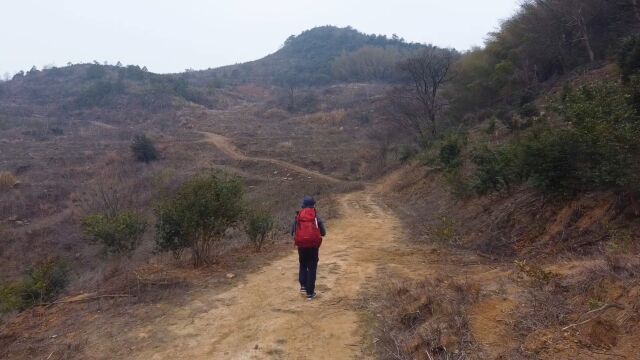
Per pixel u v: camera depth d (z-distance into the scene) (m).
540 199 8.75
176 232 7.78
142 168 43.56
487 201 11.46
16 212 32.72
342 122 65.19
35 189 37.22
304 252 6.14
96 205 30.27
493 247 8.48
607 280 4.03
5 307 7.29
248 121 72.94
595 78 21.03
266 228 9.74
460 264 7.72
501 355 3.41
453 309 4.45
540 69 31.80
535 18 30.97
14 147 53.94
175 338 4.81
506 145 11.12
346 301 5.90
